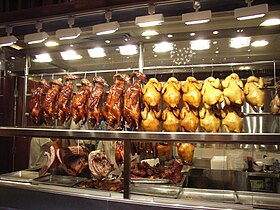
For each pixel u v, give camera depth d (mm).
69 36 2025
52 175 2404
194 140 1639
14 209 2049
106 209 1761
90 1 1914
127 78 2197
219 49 2502
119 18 2127
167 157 2303
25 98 2938
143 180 2047
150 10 1828
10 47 2760
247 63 2252
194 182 2523
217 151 2570
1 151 2930
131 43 2506
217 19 2102
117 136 1811
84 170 2326
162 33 2406
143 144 2152
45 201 1956
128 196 1747
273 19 1843
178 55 2645
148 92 1992
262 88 1900
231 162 2533
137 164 2303
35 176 2387
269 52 2471
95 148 2529
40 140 2785
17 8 2291
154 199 1720
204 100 1900
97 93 2264
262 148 2514
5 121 2945
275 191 2363
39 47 2791
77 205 1851
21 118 2975
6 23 2195
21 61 2988
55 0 2168
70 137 1972
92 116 2225
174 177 2115
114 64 2861
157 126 1990
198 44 2428
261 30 2193
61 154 2297
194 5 1749
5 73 2947
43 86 2588
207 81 1975
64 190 1950
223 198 1809
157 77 2674
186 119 1931
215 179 2514
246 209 1562
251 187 2443
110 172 2252
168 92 1983
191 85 2006
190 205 1610
